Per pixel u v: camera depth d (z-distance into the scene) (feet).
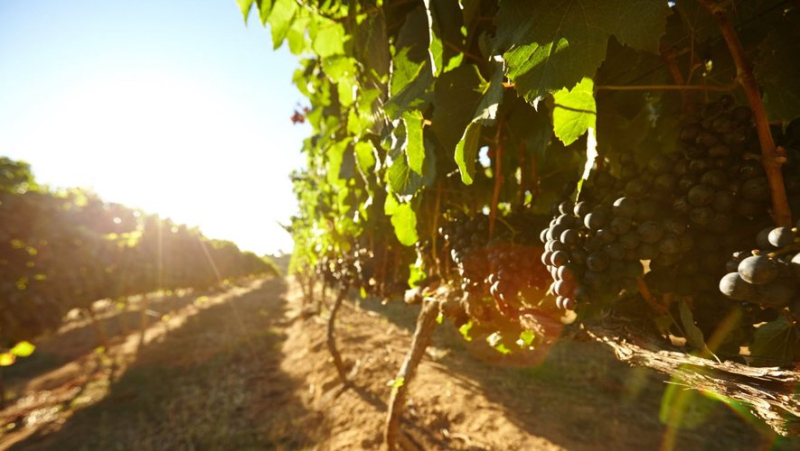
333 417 23.79
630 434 18.90
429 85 5.10
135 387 35.99
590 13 2.88
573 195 4.50
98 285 47.93
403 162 5.82
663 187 3.61
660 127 6.23
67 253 41.24
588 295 3.96
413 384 25.62
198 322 66.54
